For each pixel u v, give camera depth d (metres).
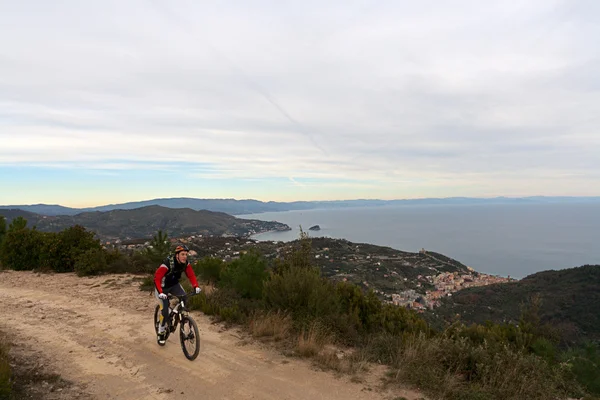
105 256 15.41
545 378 5.33
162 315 6.38
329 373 5.59
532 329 7.79
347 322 7.89
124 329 7.61
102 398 4.62
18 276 14.23
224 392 4.85
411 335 7.12
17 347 6.32
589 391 5.73
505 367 5.48
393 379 5.39
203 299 9.34
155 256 14.97
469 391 4.95
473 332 7.69
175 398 4.67
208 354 6.23
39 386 4.82
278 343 6.86
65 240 15.99
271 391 4.91
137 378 5.25
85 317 8.55
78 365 5.68
